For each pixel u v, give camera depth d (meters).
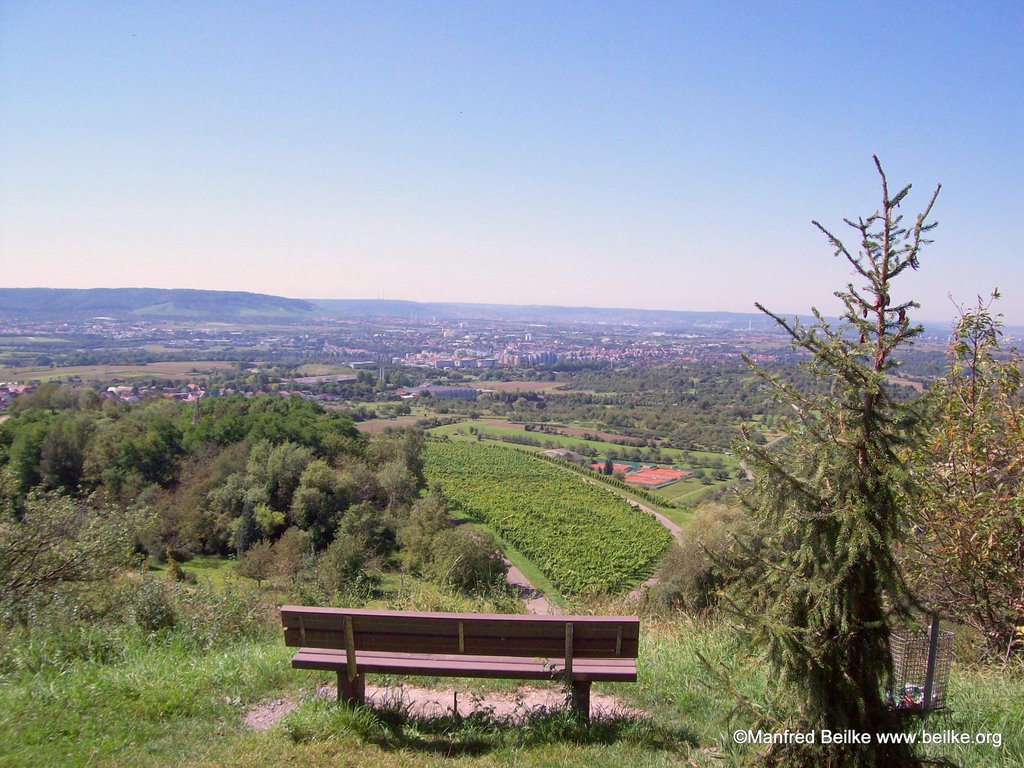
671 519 43.78
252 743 4.05
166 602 6.81
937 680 3.80
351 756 3.95
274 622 7.25
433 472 56.28
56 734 4.02
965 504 5.46
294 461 34.34
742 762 3.40
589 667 4.34
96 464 33.91
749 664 3.30
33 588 8.09
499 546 34.75
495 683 5.25
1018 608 5.54
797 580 3.07
